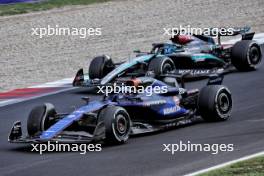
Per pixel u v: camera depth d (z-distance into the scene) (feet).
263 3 396.98
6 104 209.87
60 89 228.84
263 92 196.75
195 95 168.04
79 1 409.69
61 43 316.81
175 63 227.40
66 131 147.43
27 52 302.25
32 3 396.16
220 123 162.81
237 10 379.35
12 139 146.72
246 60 227.61
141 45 306.55
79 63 277.85
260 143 142.31
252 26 337.31
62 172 129.08
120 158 136.36
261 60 247.70
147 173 125.39
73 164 134.21
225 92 165.17
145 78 162.20
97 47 306.35
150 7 393.09
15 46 313.73
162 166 129.59
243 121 163.53
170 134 155.02
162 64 212.23
